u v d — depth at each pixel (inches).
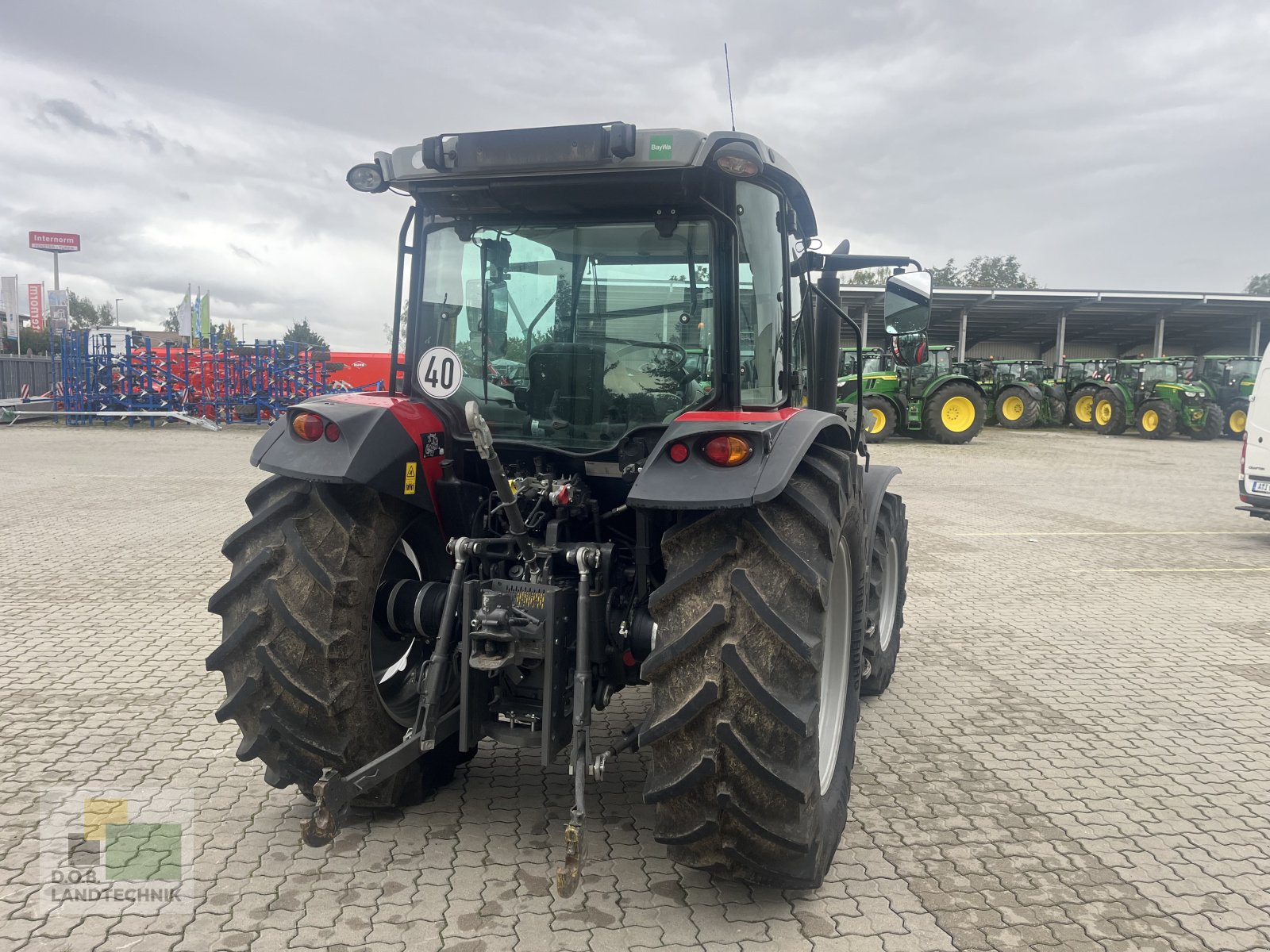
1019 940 101.6
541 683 116.6
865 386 853.8
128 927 98.7
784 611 96.3
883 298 158.1
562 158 108.5
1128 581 299.4
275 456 113.9
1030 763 152.4
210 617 227.0
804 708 95.3
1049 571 313.7
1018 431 1040.2
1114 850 123.0
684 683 96.3
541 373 125.0
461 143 111.8
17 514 381.4
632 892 108.2
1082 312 1321.4
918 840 124.8
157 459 607.2
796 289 143.9
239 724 114.9
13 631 213.3
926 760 153.3
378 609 122.6
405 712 127.1
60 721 158.9
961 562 328.8
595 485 124.7
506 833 122.0
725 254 115.2
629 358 121.3
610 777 140.8
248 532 115.2
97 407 888.3
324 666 110.7
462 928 99.8
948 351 880.3
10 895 104.5
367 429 113.5
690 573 97.3
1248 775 148.7
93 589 254.7
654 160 106.7
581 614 107.1
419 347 130.6
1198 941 102.4
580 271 122.0
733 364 116.5
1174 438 946.1
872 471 166.1
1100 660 212.5
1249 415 365.7
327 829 98.3
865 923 103.9
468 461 129.3
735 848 99.4
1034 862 119.5
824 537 100.7
